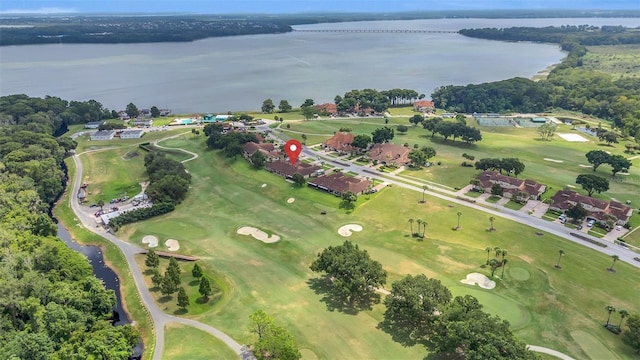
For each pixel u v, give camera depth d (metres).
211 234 124.31
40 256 95.62
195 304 94.25
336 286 93.38
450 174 164.25
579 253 108.69
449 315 76.44
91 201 148.12
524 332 82.88
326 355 78.44
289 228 126.50
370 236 120.50
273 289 98.50
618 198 141.50
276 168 167.12
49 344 73.50
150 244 119.81
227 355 78.75
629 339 80.25
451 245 114.38
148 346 82.19
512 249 111.50
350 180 150.62
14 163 150.88
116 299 95.12
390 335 83.06
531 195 141.75
